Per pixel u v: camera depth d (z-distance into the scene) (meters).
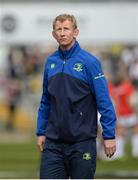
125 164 24.41
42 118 11.85
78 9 37.41
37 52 40.34
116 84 25.94
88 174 11.42
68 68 11.40
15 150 28.75
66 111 11.34
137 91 35.47
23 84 39.00
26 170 22.02
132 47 40.12
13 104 38.38
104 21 37.53
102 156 25.53
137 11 37.53
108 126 11.31
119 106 25.81
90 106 11.44
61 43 11.38
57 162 11.49
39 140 11.88
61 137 11.41
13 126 38.50
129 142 30.39
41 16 37.31
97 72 11.34
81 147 11.38
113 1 37.69
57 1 37.84
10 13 37.28
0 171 21.73
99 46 39.97
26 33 37.34
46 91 11.77
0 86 39.16
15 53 40.03
